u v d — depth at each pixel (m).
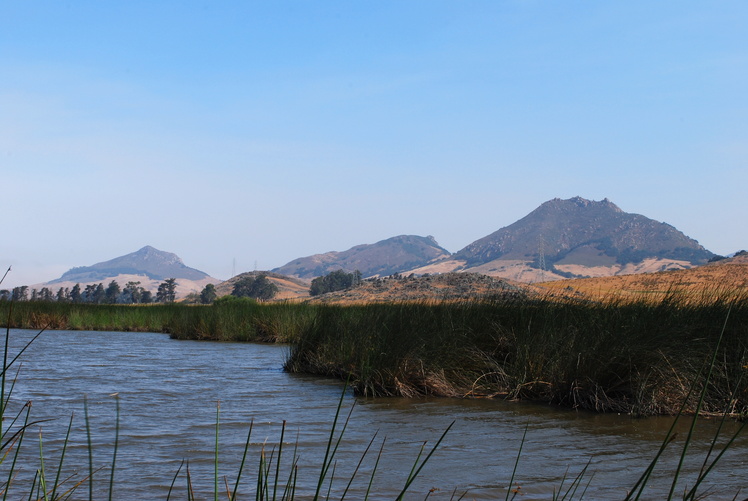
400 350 8.51
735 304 8.22
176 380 9.27
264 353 13.51
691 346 7.54
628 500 2.28
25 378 9.12
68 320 22.36
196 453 5.18
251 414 6.83
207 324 17.88
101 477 4.48
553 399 7.88
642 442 5.83
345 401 7.76
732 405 7.09
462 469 4.88
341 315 11.65
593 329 8.16
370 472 4.75
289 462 4.98
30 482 4.27
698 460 5.21
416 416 6.92
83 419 6.38
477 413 7.14
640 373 7.36
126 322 22.17
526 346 8.34
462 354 8.85
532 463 5.08
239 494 4.14
